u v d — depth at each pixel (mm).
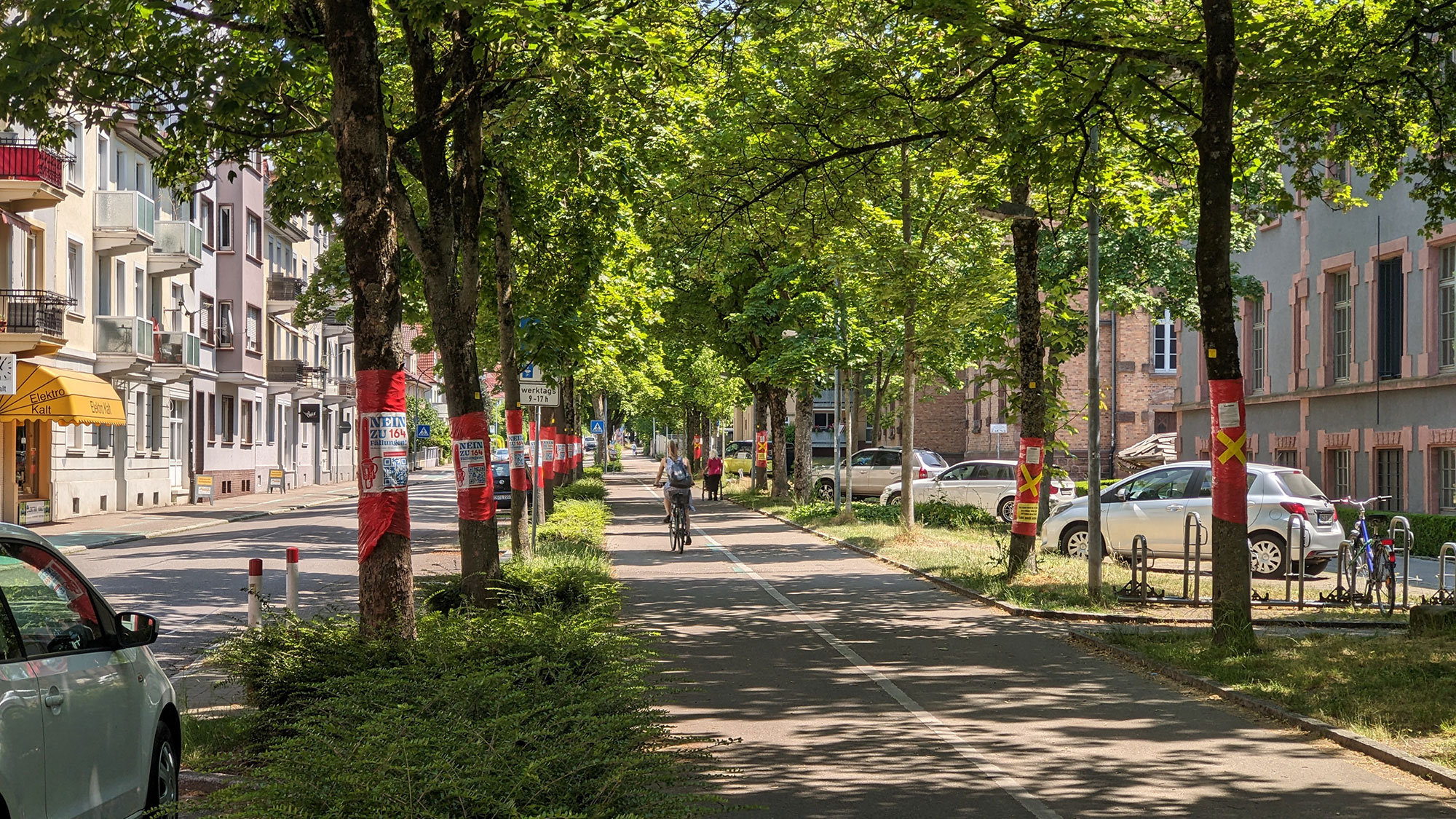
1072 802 7488
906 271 25562
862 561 24875
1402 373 31359
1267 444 38844
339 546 28391
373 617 9094
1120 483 23562
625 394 59875
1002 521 37031
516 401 19562
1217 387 13125
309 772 5121
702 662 12617
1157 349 59969
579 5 11953
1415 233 30812
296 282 61250
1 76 10344
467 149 14289
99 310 41969
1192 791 7727
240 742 8344
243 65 11742
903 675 11953
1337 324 35062
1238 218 29031
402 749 5078
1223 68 12953
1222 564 13047
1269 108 15977
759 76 16438
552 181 16984
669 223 19328
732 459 85312
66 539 29344
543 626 8211
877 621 15883
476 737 5523
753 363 43406
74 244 39594
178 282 49688
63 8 10266
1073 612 16141
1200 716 10094
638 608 17156
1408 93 16156
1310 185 17688
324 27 10273
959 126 15453
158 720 6652
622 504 49688
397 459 9164
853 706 10438
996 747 8953
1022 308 19828
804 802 7461
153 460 46562
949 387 46562
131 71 11617
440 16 10438
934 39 14688
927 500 38500
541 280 19172
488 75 12844
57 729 5406
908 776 8094
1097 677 11883
